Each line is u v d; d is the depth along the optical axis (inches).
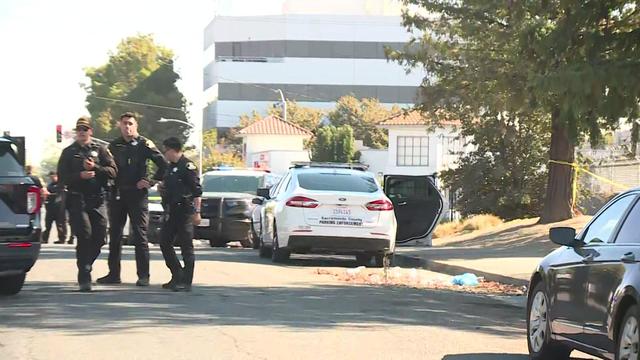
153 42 5605.3
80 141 769.6
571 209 1827.0
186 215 795.4
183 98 5541.3
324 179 1155.3
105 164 783.1
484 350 573.3
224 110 6092.5
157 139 5339.6
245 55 6230.3
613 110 818.2
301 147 4648.1
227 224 1547.7
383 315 707.4
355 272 1072.2
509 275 1042.7
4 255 687.1
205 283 887.7
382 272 1099.9
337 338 589.0
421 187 1508.4
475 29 1606.8
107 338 562.3
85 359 499.2
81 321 621.0
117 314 655.1
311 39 6131.9
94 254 789.9
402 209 1493.6
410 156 3703.3
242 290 832.9
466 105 1811.0
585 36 860.0
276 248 1156.5
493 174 2377.0
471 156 2472.9
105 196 791.7
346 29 6127.0
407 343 582.6
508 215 2429.9
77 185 768.3
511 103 1456.7
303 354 530.6
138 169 799.7
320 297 804.0
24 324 605.0
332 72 6127.0
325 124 5073.8
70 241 1631.4
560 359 546.6
